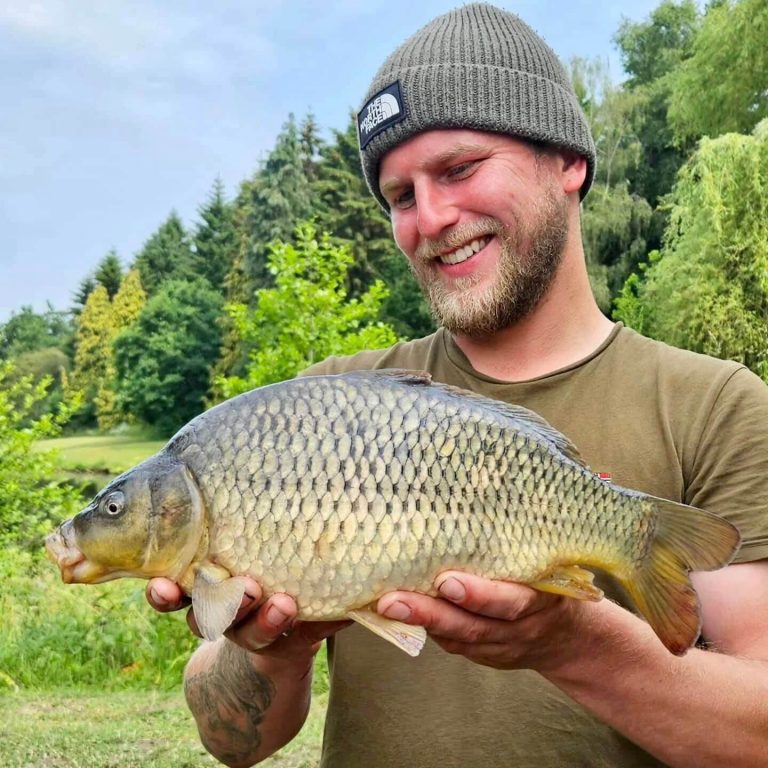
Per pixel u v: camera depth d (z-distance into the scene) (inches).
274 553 23.2
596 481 24.0
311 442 23.4
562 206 29.5
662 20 445.4
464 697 26.0
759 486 25.5
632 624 23.8
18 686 83.0
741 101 271.1
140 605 92.1
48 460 125.5
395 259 450.9
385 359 32.0
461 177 28.8
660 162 377.1
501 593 21.7
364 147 31.2
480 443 23.5
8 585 100.6
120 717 72.1
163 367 561.0
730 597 25.3
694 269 227.1
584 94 373.1
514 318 28.6
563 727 25.4
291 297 122.1
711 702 23.7
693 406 26.8
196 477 23.8
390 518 23.0
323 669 80.4
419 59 29.2
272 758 61.1
